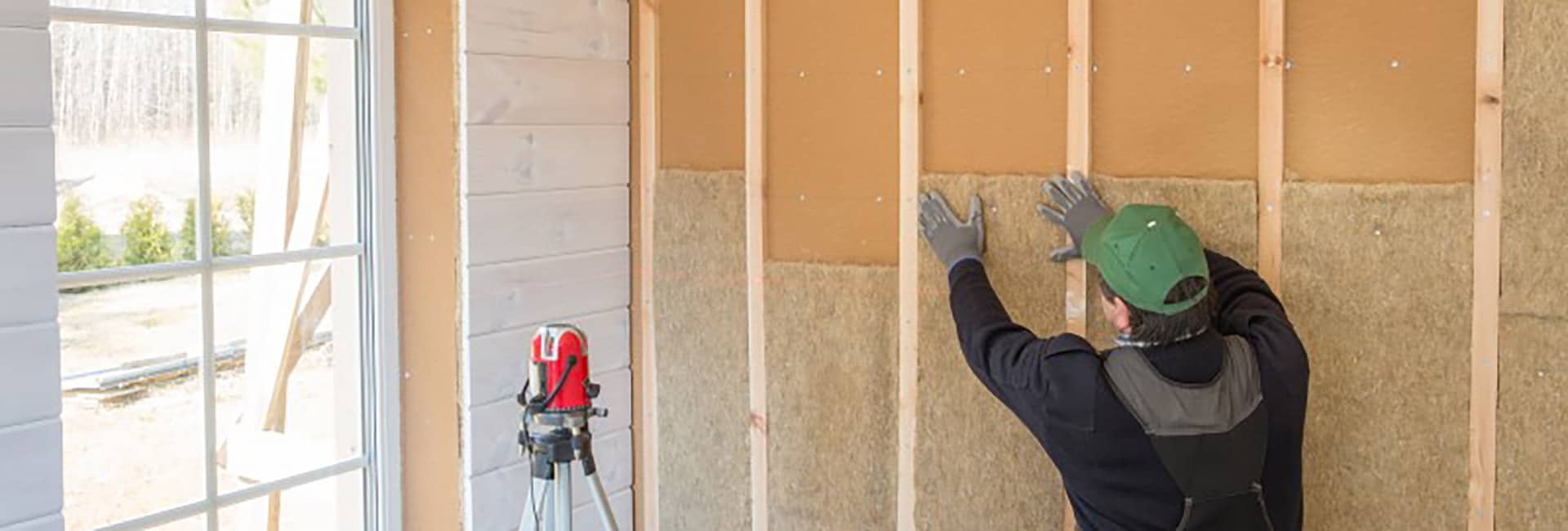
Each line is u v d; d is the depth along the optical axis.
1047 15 2.84
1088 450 2.31
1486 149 2.40
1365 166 2.55
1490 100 2.39
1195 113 2.71
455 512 3.25
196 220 2.81
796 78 3.20
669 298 3.51
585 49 3.37
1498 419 2.45
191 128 2.79
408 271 3.20
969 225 2.91
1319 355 2.62
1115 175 2.81
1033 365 2.39
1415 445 2.55
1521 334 2.42
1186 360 2.28
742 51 3.29
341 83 3.09
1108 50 2.79
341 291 3.12
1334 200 2.57
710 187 3.38
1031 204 2.88
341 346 3.13
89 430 2.67
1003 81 2.91
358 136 3.13
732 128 3.33
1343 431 2.62
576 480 3.44
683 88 3.41
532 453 2.74
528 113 3.24
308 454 3.08
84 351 2.64
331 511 3.15
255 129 2.91
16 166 2.33
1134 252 2.30
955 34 2.96
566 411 2.74
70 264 2.60
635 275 3.57
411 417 3.24
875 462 3.19
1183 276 2.27
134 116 2.69
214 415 2.88
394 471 3.24
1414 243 2.51
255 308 2.94
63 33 2.57
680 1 3.39
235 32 2.85
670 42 3.43
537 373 2.75
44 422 2.43
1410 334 2.53
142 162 2.71
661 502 3.60
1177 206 2.73
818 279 3.21
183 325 2.80
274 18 2.93
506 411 3.29
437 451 3.23
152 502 2.79
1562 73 2.33
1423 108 2.48
